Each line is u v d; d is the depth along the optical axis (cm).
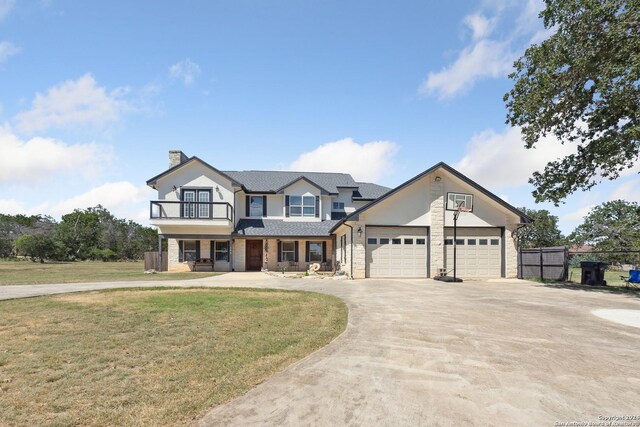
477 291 1334
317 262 2511
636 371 487
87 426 330
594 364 513
